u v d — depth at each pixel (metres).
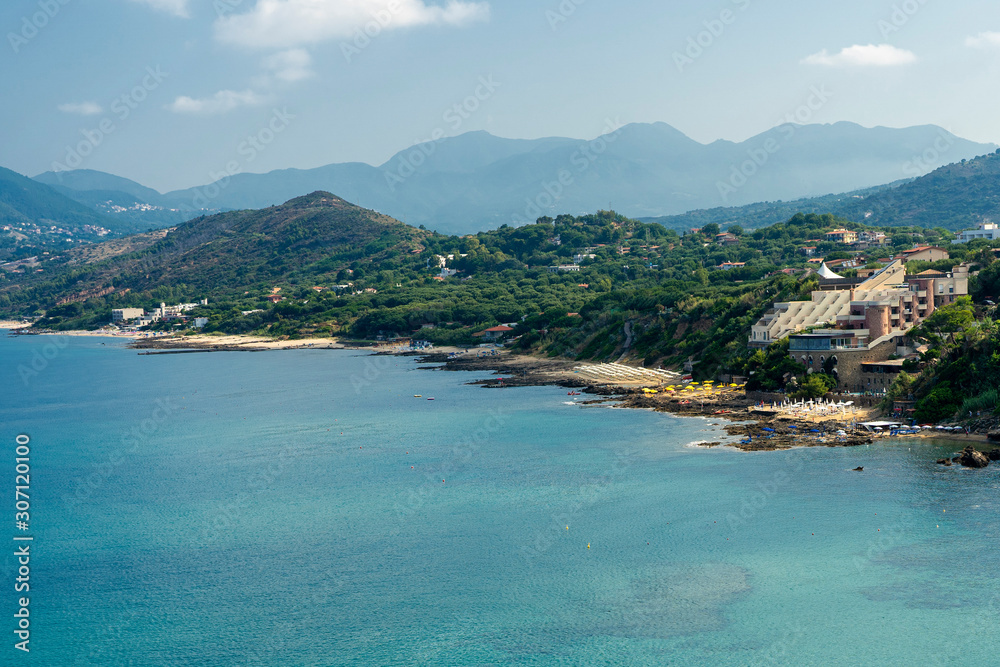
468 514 104.56
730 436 140.62
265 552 93.56
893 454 120.44
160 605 80.19
